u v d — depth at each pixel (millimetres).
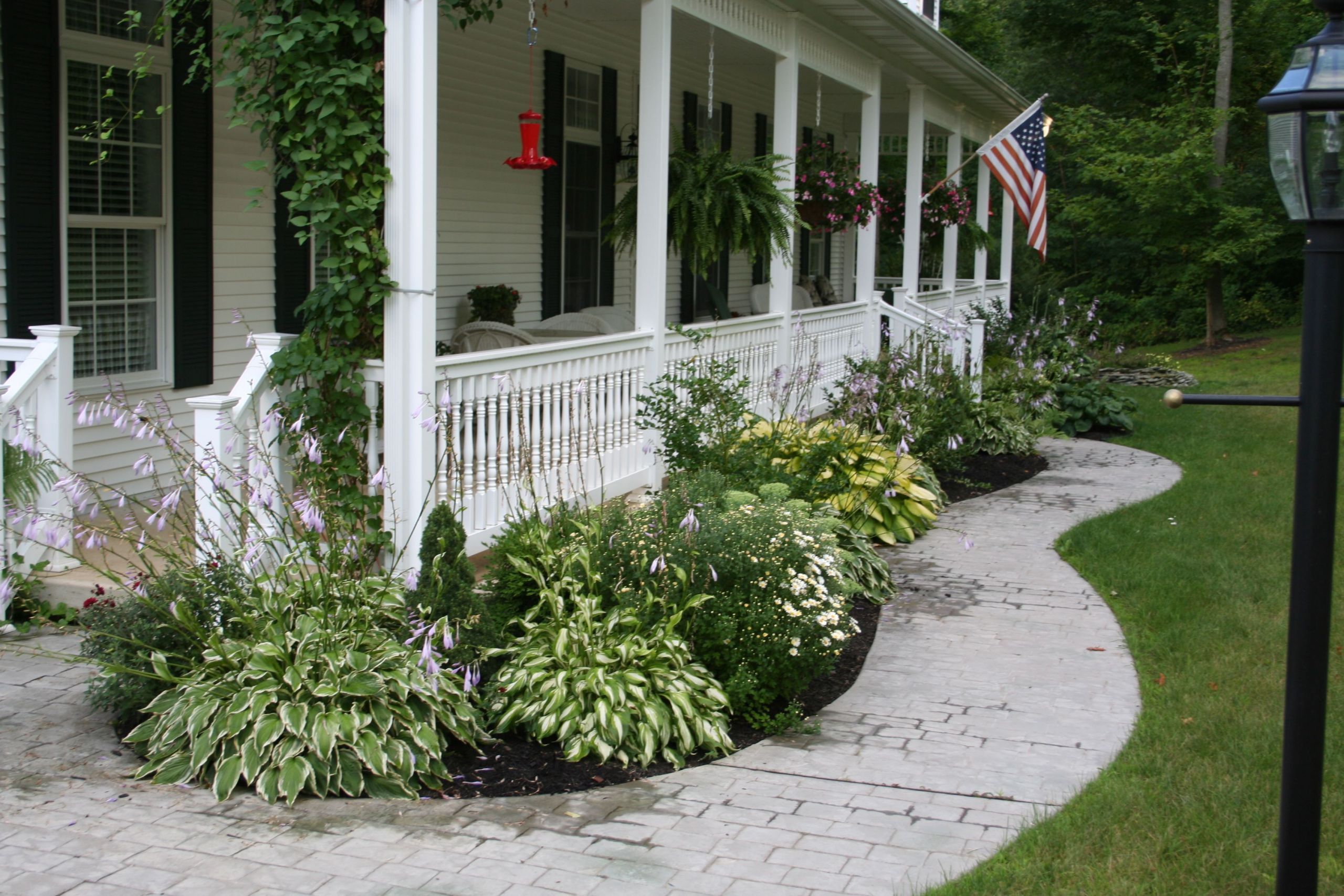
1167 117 25078
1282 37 26766
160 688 4438
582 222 11289
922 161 14055
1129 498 10297
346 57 5367
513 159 8000
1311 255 2822
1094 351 21188
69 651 5230
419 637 4594
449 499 5715
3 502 5344
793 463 8172
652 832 3840
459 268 9430
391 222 5391
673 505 5695
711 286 9945
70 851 3514
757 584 5074
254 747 4012
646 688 4652
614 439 7609
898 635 6266
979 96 16281
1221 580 7312
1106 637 6254
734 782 4324
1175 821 3910
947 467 10750
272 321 7832
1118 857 3656
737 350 9469
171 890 3301
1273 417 15531
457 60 9203
